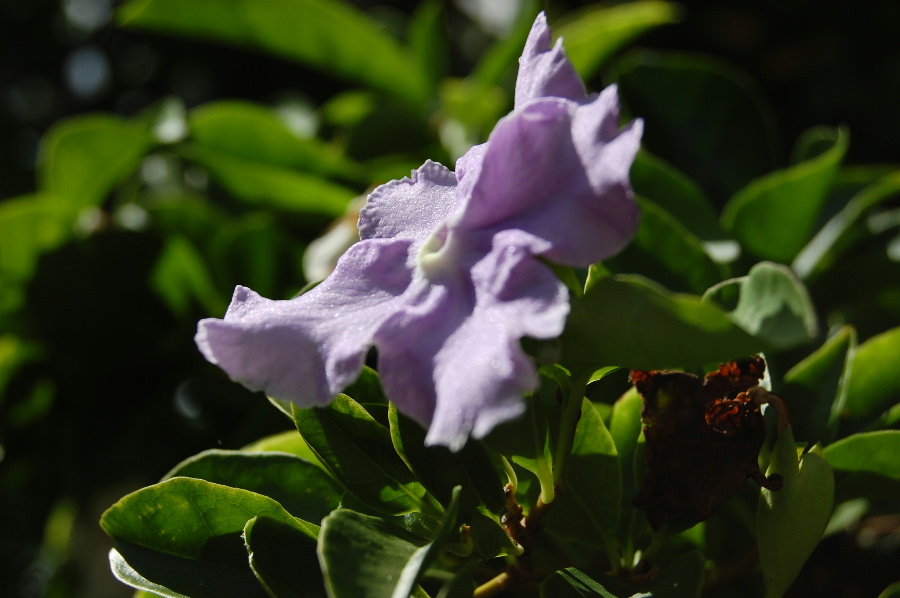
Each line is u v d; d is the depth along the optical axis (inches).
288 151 17.8
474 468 10.6
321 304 9.8
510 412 8.9
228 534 10.9
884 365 12.4
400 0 27.5
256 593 10.8
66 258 16.8
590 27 17.4
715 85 16.2
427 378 9.3
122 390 16.8
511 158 9.5
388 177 17.0
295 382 9.6
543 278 9.2
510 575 10.7
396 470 10.8
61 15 25.4
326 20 18.9
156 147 17.5
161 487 10.9
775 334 8.9
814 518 10.2
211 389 16.4
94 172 17.7
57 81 25.9
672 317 9.1
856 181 15.7
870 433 11.2
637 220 9.1
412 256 9.9
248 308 9.9
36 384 16.8
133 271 16.9
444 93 20.0
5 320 16.8
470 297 9.4
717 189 16.0
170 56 25.3
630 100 16.2
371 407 11.1
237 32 19.5
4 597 20.3
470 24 27.5
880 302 15.4
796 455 10.3
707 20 23.0
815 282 15.0
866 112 21.6
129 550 10.9
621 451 11.8
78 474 16.0
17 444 16.8
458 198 10.0
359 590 9.5
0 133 24.5
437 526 10.7
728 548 12.2
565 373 10.1
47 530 17.7
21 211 16.4
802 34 22.8
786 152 22.3
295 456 11.6
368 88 20.5
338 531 9.7
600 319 9.3
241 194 17.2
